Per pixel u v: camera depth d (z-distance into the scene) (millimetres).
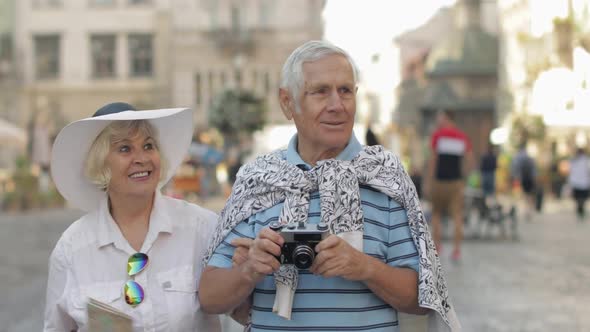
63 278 2715
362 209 2451
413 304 2430
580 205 18344
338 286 2418
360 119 33844
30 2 40844
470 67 39688
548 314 6559
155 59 41094
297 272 2414
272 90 40562
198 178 16688
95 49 41188
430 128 39156
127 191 2680
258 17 40594
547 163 26906
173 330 2670
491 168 18859
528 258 10281
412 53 60781
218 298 2484
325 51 2465
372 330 2428
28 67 40750
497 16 44406
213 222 2852
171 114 2617
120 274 2688
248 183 2545
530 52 31750
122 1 40938
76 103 41062
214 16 40656
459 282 8234
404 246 2455
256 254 2266
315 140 2475
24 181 19672
